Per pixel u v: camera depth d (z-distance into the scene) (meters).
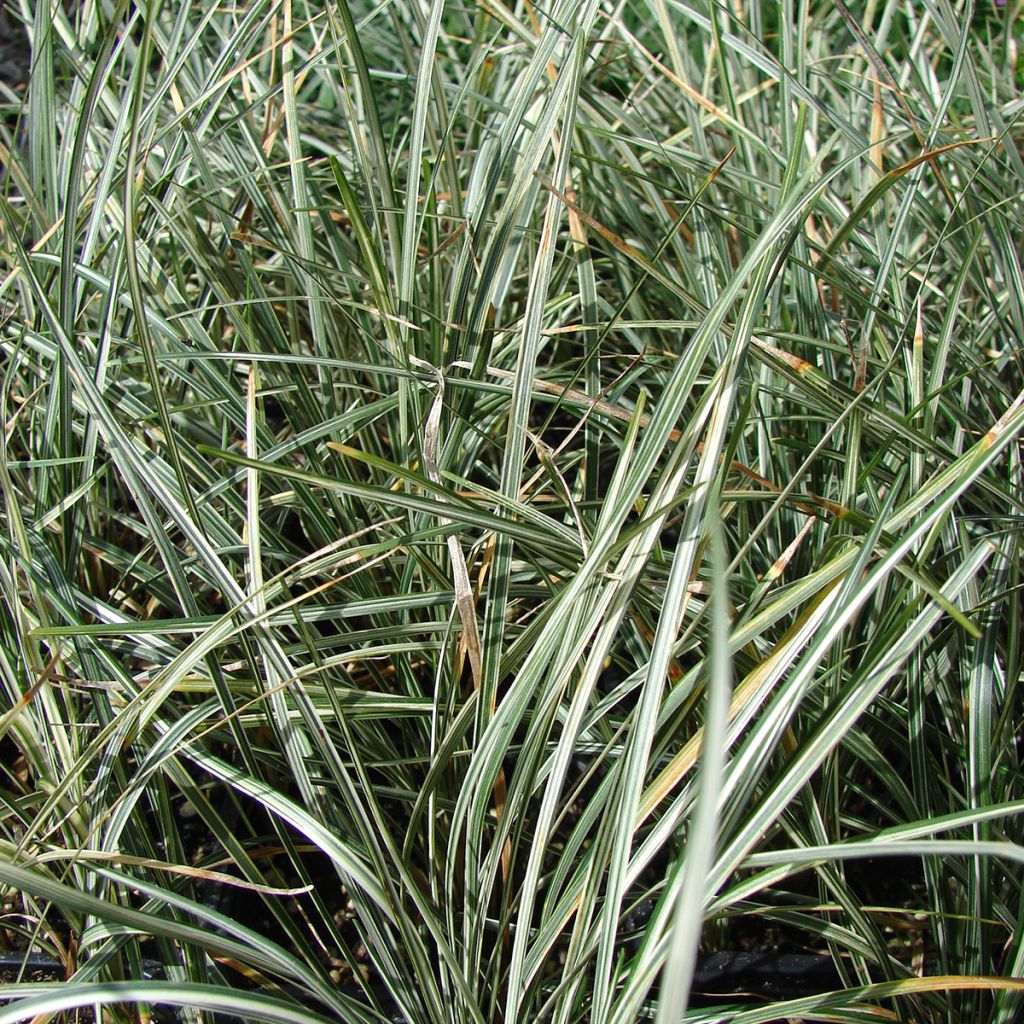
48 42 0.42
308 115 0.65
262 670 0.38
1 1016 0.26
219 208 0.43
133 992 0.28
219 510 0.43
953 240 0.47
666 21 0.52
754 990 0.38
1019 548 0.37
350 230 0.57
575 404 0.42
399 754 0.42
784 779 0.29
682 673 0.37
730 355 0.31
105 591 0.46
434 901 0.35
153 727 0.37
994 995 0.35
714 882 0.28
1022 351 0.42
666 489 0.32
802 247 0.44
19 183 0.44
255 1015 0.28
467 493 0.42
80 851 0.32
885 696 0.39
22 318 0.44
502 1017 0.35
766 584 0.33
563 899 0.33
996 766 0.35
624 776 0.31
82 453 0.44
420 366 0.39
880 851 0.26
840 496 0.39
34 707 0.38
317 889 0.42
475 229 0.41
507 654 0.35
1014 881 0.35
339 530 0.42
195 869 0.32
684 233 0.52
